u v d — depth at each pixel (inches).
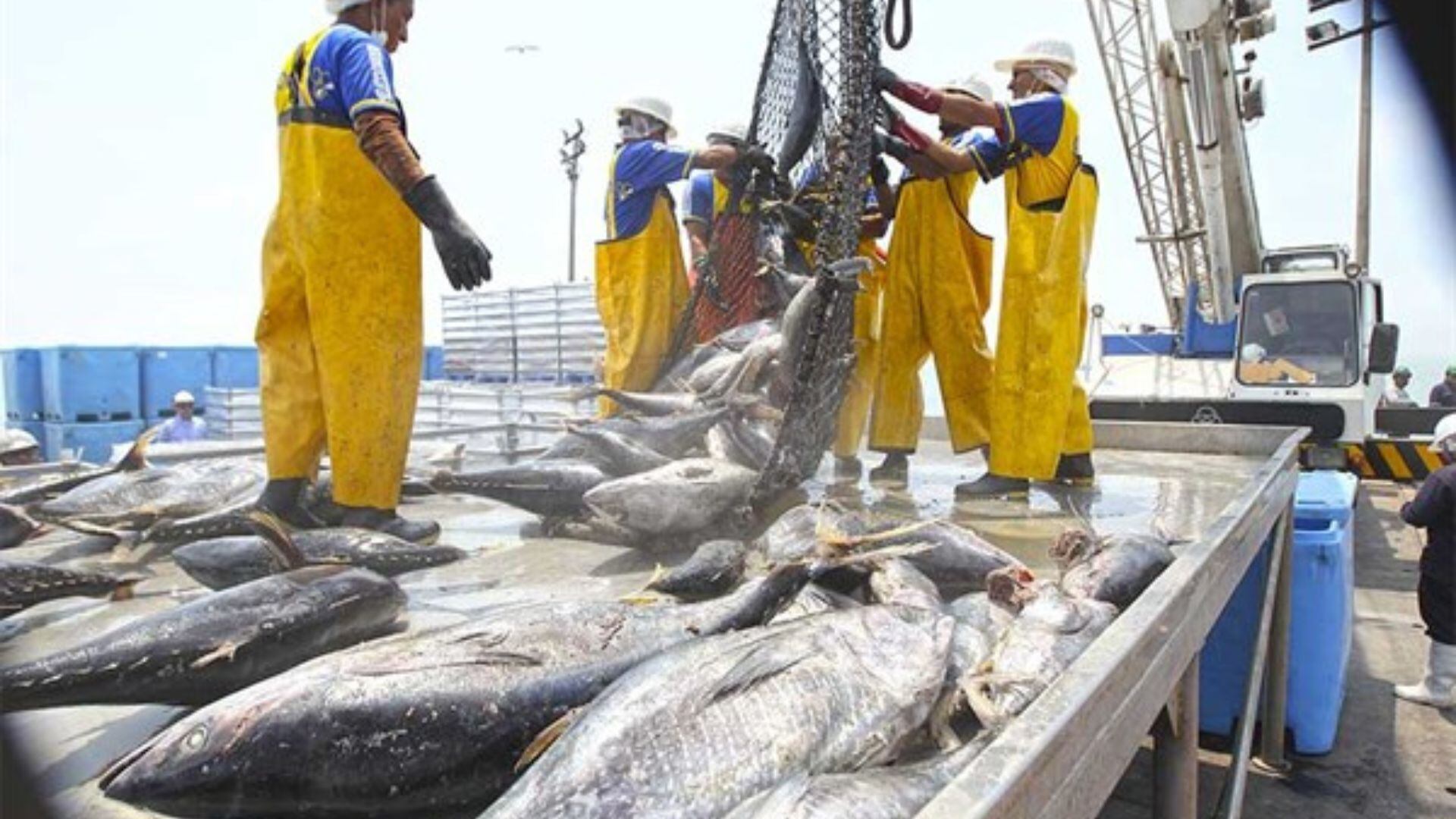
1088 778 60.6
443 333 484.7
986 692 85.0
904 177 211.2
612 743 69.4
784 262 233.0
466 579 125.0
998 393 182.9
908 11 196.5
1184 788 100.7
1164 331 577.0
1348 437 403.2
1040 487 194.9
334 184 131.8
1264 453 253.8
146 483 154.8
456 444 248.5
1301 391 408.5
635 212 226.4
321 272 133.4
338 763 72.9
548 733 74.9
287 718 72.5
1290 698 207.3
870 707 78.8
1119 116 509.0
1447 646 243.3
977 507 169.2
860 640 85.7
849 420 221.6
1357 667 277.1
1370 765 209.6
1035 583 110.8
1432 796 195.2
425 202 126.2
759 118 252.2
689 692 74.3
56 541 153.3
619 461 169.8
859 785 64.4
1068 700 59.6
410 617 107.3
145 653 83.9
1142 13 482.0
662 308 233.1
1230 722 196.2
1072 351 180.7
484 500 194.1
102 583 115.0
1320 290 413.7
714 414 181.6
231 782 70.4
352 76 128.0
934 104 181.6
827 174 200.8
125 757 71.6
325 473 186.1
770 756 71.6
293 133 132.7
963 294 205.5
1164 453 264.7
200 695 86.7
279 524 109.5
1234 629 194.4
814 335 159.8
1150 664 76.0
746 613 98.0
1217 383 438.3
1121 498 178.9
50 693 80.0
